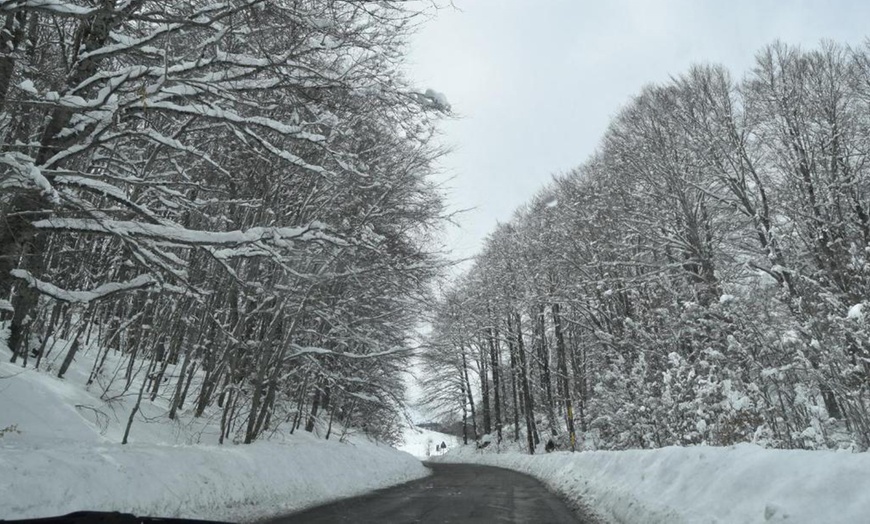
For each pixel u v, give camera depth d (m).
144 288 7.31
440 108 8.49
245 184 11.48
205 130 9.32
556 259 27.75
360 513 8.84
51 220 6.64
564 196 28.05
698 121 20.25
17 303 9.09
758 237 19.22
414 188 13.22
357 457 17.06
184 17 6.79
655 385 16.27
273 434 15.31
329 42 7.42
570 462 15.59
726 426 10.24
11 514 5.15
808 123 17.88
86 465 6.49
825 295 8.65
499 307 35.53
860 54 18.12
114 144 8.73
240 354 14.68
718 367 11.70
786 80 18.69
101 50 6.79
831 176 16.83
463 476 19.70
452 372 43.81
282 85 7.38
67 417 8.09
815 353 8.19
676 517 5.83
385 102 8.38
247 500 8.70
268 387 13.79
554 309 30.05
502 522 8.11
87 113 6.82
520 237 32.94
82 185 6.54
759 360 10.36
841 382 7.68
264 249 7.62
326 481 12.41
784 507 4.22
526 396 33.53
